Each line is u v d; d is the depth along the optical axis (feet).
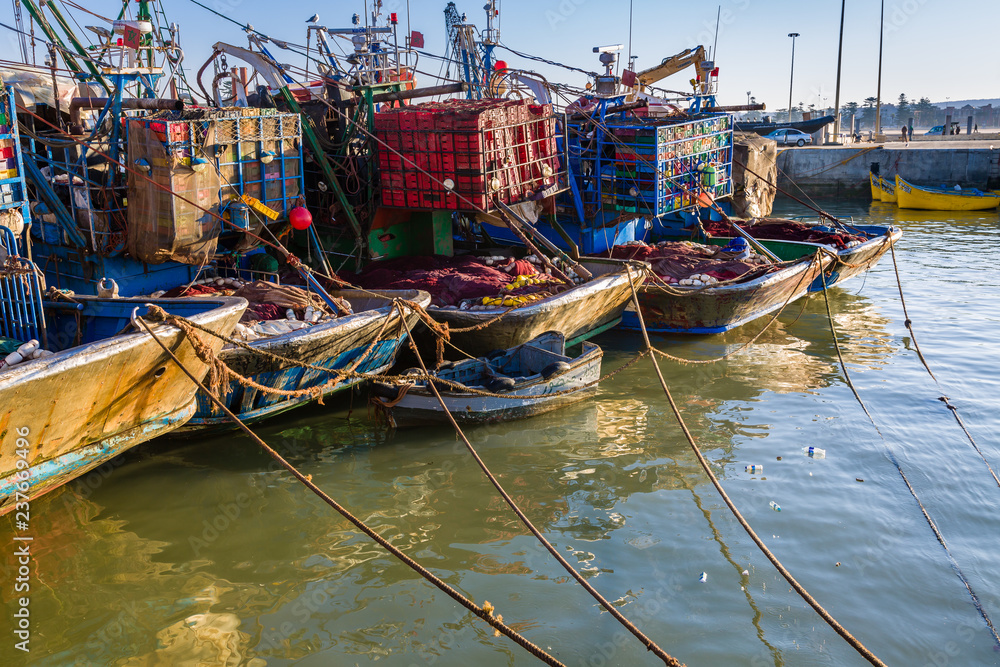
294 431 35.01
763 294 47.32
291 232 46.88
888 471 30.96
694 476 30.89
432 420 34.50
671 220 59.62
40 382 21.80
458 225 56.24
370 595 23.84
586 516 28.09
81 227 37.68
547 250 47.78
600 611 22.98
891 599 23.39
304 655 21.30
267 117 39.06
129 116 36.68
